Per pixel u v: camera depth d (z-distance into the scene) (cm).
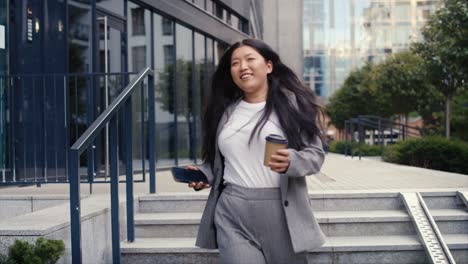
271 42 4759
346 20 6344
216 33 1220
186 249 395
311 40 6381
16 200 488
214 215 263
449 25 1425
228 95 284
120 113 835
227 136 262
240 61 268
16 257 292
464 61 1421
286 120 256
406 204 445
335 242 405
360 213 452
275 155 234
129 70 876
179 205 476
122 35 856
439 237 389
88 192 542
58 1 718
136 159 909
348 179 729
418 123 3544
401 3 6338
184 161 1069
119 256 371
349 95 3559
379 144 1880
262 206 252
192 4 1081
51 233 312
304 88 271
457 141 1196
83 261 342
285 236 252
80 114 741
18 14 666
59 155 698
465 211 453
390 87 2633
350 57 6338
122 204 424
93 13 766
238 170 258
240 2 1453
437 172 875
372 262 395
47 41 702
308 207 255
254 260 241
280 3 4775
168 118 1006
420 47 1855
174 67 1027
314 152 251
